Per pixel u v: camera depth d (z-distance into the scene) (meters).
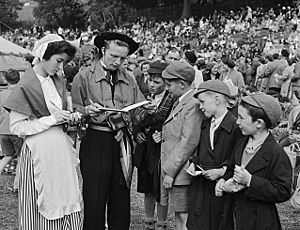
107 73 4.32
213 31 41.12
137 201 6.42
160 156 4.60
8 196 6.66
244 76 17.25
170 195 4.28
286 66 12.57
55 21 59.59
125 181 4.36
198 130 4.11
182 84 4.26
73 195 3.99
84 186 4.32
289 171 3.51
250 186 3.44
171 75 4.24
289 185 3.48
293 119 5.29
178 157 4.12
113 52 4.20
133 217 5.79
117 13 54.59
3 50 13.58
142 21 52.47
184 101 4.24
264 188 3.43
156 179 4.65
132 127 4.52
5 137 6.51
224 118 3.94
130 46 4.37
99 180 4.28
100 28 53.72
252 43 32.25
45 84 3.96
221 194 3.69
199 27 43.84
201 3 52.12
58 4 59.00
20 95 3.86
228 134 3.89
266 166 3.52
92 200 4.28
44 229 3.89
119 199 4.39
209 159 3.92
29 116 3.88
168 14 53.53
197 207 3.92
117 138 4.30
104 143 4.29
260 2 48.25
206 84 3.93
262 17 41.97
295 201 4.23
